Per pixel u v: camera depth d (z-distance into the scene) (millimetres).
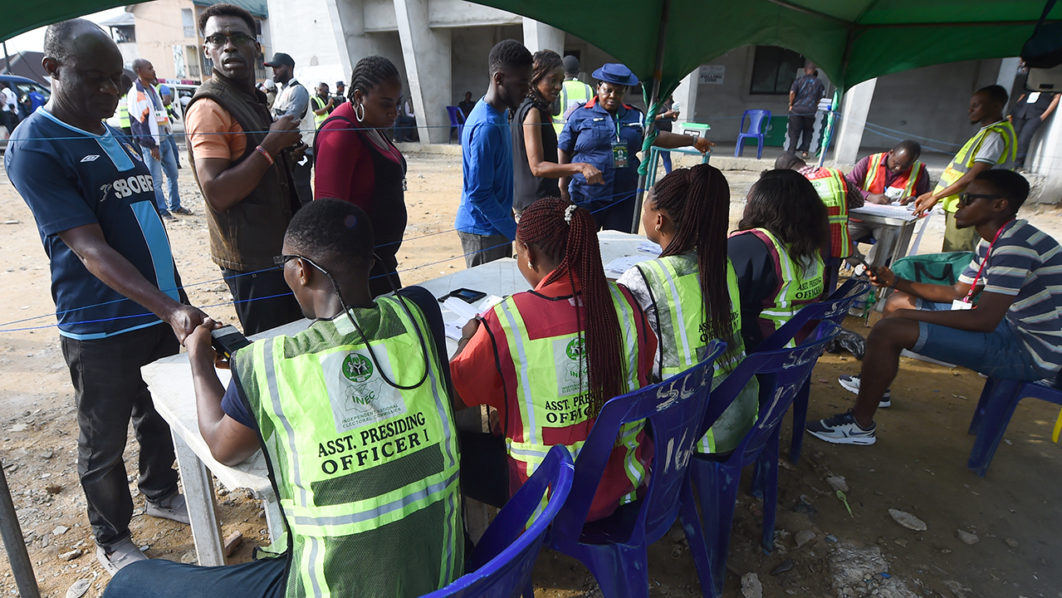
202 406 1219
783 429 3111
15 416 3123
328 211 1155
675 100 11758
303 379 1057
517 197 3623
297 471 1058
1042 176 8273
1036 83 3053
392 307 1198
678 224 1863
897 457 2881
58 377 3551
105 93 1721
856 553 2254
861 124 10516
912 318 2719
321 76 15117
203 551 1906
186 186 9156
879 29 3930
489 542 1424
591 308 1469
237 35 2086
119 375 1928
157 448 2289
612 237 3451
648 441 1843
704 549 1910
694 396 1576
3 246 6086
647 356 1618
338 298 1163
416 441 1127
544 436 1525
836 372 3803
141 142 6809
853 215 4574
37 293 4867
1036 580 2150
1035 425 3197
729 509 1972
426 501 1129
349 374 1082
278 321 2424
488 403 1553
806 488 2627
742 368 1803
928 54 3896
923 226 5461
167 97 8836
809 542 2312
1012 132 4254
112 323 1863
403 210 2633
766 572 2176
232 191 2027
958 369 3867
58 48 1621
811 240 2223
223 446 1141
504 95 2859
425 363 1185
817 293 2326
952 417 3270
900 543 2316
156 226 1971
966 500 2578
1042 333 2514
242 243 2229
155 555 2240
